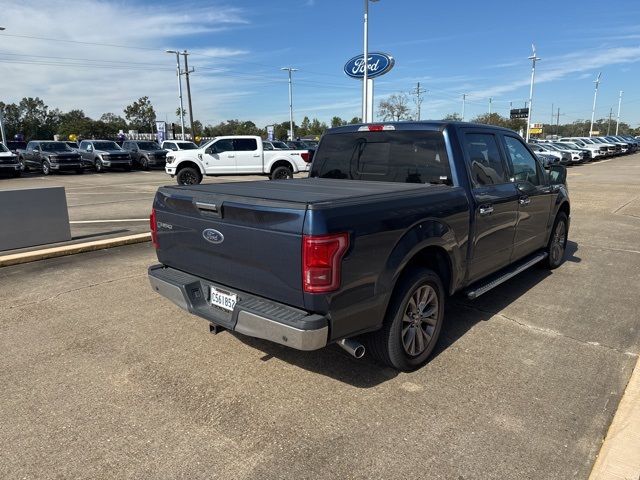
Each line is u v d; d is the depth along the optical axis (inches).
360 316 118.6
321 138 199.2
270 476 98.2
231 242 124.3
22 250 273.4
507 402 124.5
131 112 3508.9
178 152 714.8
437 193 143.6
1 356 150.5
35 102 3895.2
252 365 145.0
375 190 139.5
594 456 103.3
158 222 150.9
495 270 184.9
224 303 131.8
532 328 172.6
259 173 753.6
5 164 929.5
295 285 111.0
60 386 133.0
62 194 294.2
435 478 97.3
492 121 3110.2
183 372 140.7
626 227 371.2
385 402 124.8
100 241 298.7
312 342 109.2
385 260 121.3
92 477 98.0
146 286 218.2
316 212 106.3
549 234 233.6
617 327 173.2
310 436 110.9
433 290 144.3
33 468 100.6
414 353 140.4
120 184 798.5
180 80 1941.4
